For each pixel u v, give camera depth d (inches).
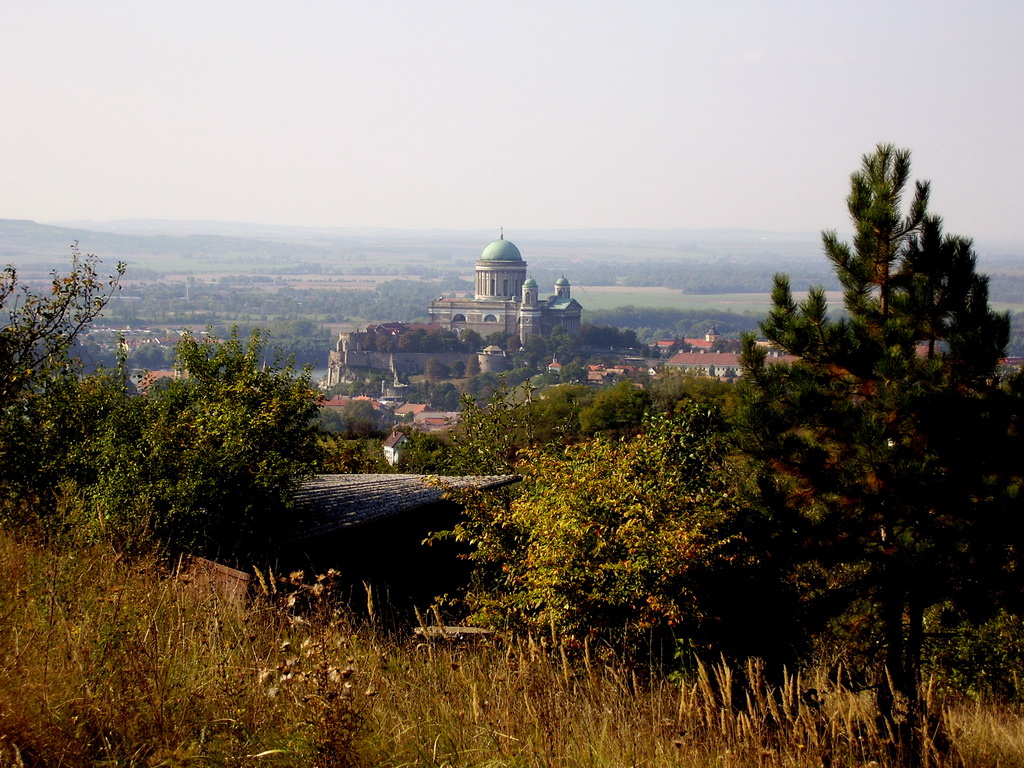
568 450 488.1
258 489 510.9
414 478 765.3
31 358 485.1
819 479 478.9
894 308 490.6
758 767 240.2
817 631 459.2
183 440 501.0
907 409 461.7
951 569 455.2
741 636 427.5
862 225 499.8
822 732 279.6
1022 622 483.8
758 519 472.4
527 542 481.4
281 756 211.8
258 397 585.6
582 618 406.6
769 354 524.4
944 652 492.7
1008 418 461.7
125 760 208.2
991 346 464.1
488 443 1207.6
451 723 238.1
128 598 285.1
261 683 226.4
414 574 650.2
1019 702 475.5
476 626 452.8
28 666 231.8
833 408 488.4
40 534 397.7
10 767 193.9
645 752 240.2
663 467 456.8
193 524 477.4
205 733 221.8
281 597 324.5
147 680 233.0
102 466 490.3
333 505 616.7
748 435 492.7
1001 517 453.7
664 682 341.7
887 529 474.3
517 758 220.4
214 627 276.5
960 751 285.9
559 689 261.7
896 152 503.5
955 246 486.0
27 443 506.3
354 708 226.7
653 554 405.4
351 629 312.2
